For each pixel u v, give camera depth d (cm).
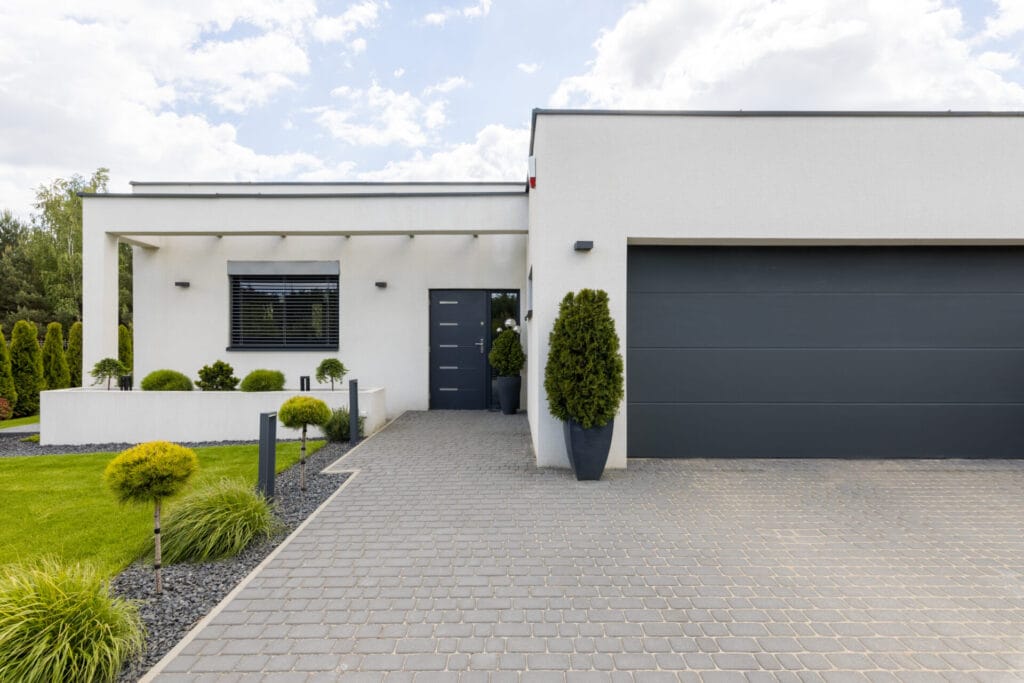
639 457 585
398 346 957
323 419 480
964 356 587
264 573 306
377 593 283
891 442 586
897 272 586
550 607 269
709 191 549
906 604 274
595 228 548
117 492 279
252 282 951
